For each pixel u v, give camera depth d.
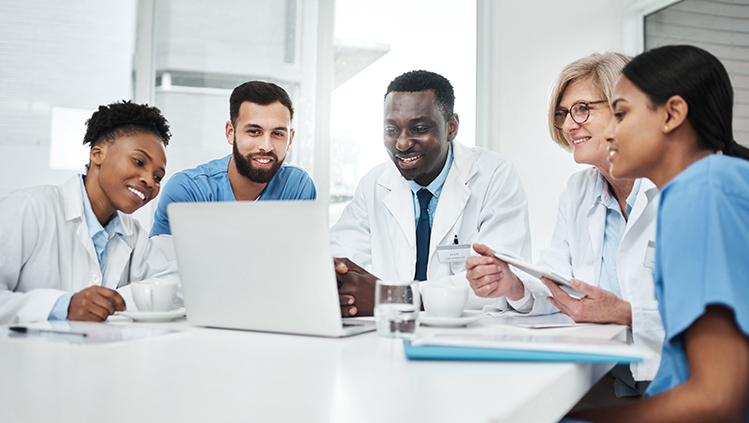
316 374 0.59
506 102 3.33
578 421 0.70
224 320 0.96
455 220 2.05
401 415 0.44
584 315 1.07
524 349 0.68
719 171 0.70
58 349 0.75
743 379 0.60
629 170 0.87
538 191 3.31
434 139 2.09
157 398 0.49
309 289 0.86
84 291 1.07
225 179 2.54
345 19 3.23
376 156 3.26
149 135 1.60
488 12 3.41
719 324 0.62
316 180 3.13
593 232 1.49
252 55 3.04
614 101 0.88
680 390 0.62
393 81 2.18
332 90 3.18
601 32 3.37
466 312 1.13
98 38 2.86
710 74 0.81
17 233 1.33
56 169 2.81
